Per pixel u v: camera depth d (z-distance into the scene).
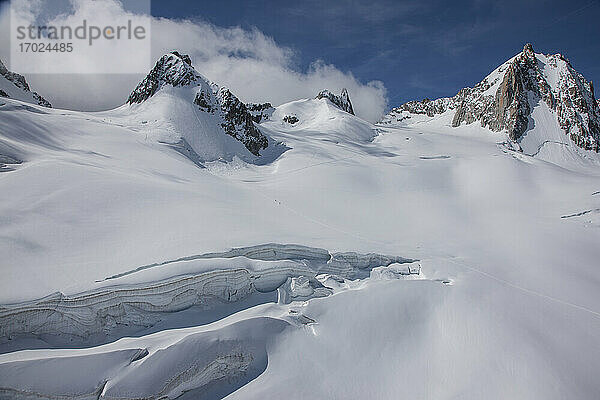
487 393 13.55
